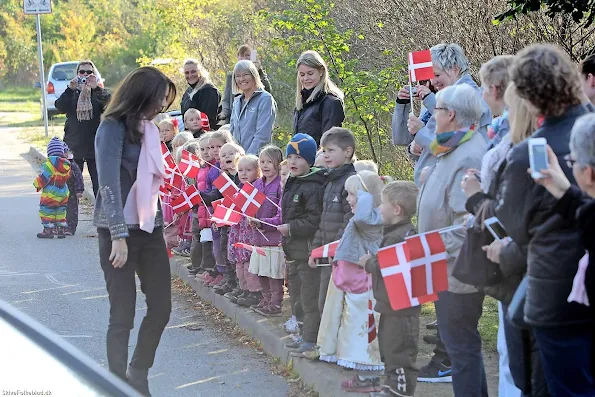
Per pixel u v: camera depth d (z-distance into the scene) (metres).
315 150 6.51
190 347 7.18
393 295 4.52
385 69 10.90
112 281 5.64
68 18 43.91
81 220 13.18
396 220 5.23
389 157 11.81
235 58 18.95
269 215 7.35
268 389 6.18
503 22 9.41
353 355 5.86
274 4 17.44
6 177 17.64
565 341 3.77
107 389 2.78
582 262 3.65
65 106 12.10
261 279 7.49
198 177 8.71
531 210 3.75
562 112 3.90
